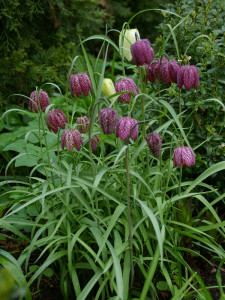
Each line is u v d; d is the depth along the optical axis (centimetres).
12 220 68
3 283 29
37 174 112
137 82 128
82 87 69
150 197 70
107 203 69
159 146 58
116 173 70
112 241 71
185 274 70
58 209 70
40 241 66
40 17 144
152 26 209
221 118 89
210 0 86
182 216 73
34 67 137
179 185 71
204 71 90
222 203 92
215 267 79
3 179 109
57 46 150
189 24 91
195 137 90
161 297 70
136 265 71
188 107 88
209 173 69
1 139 109
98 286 71
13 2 127
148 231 70
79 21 155
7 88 137
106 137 81
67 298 67
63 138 63
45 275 73
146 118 93
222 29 85
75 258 71
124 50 77
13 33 136
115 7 192
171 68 70
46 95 71
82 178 69
